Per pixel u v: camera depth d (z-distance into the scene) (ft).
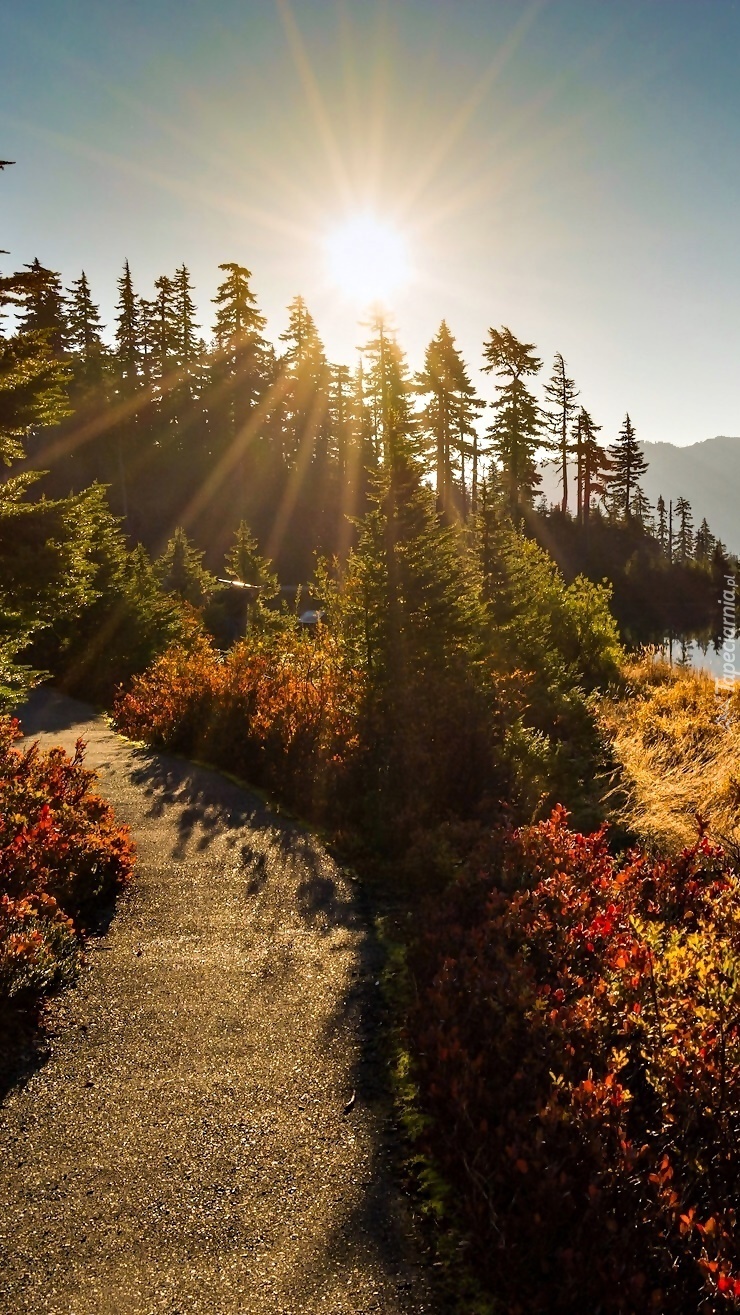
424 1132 13.20
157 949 20.92
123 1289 10.21
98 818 28.91
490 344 170.71
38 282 45.88
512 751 33.47
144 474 198.08
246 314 186.80
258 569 128.06
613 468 210.79
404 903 24.03
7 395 44.04
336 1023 17.22
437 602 37.63
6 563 41.91
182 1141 13.24
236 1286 10.28
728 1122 11.57
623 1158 10.90
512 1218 10.85
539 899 19.57
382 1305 10.02
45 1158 12.80
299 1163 12.75
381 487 39.24
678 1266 9.87
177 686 52.95
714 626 168.66
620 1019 14.02
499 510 53.26
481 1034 15.21
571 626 66.59
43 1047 16.22
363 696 37.06
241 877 26.18
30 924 19.84
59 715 61.52
